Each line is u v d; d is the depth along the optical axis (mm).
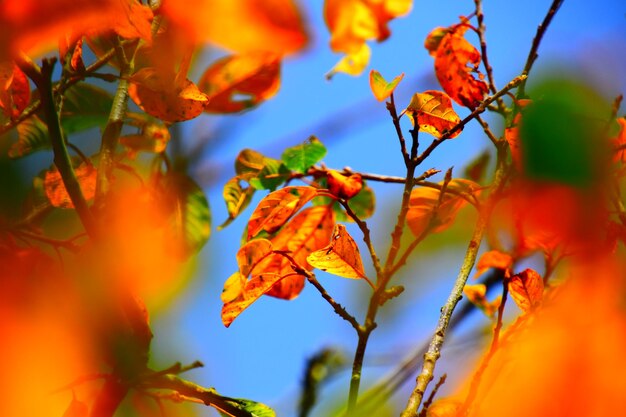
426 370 1712
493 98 1812
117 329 1773
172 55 1807
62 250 1890
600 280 1851
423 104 1804
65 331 1773
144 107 1795
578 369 1820
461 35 1899
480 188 1869
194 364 1780
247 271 1779
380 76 1790
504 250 1934
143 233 1841
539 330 1820
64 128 1926
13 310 1771
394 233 1782
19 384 1770
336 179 1846
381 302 1766
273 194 1816
